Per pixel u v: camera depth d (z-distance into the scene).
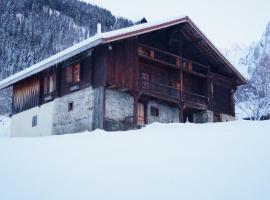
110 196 5.20
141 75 24.58
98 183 5.85
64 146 9.62
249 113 40.47
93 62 21.86
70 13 97.38
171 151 7.93
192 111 27.86
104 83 20.81
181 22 24.16
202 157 7.08
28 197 5.33
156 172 6.28
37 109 25.70
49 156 8.23
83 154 8.24
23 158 8.12
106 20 106.88
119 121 21.73
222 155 7.07
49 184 5.94
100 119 20.67
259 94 41.72
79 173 6.53
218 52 27.11
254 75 44.03
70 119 22.67
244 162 6.38
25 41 72.62
